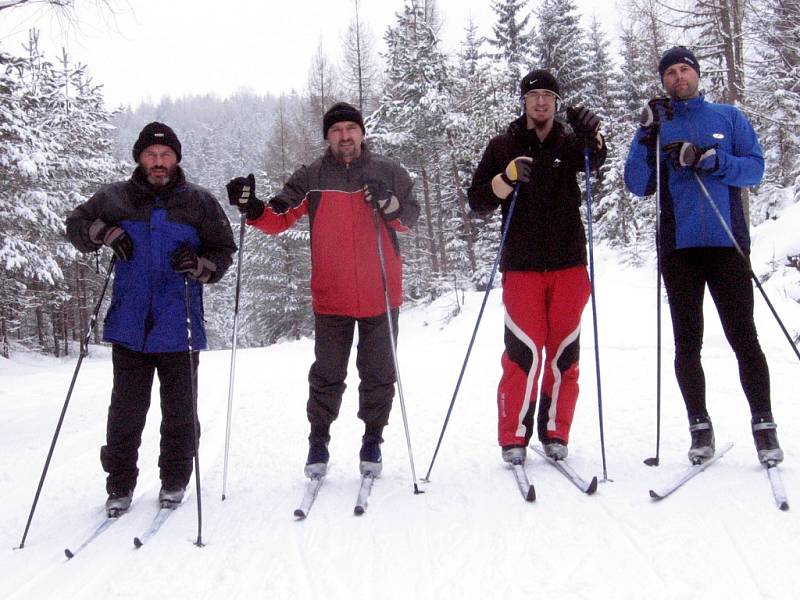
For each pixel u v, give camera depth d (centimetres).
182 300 340
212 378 973
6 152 1688
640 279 1608
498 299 1884
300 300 2934
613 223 2283
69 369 1727
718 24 1411
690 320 327
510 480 322
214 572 249
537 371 336
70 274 2570
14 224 1886
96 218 339
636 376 670
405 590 222
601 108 2720
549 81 333
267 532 285
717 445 357
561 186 338
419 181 2625
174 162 345
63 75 2816
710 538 238
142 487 385
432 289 2441
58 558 279
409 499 312
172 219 340
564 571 224
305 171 358
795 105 1450
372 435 353
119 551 279
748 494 275
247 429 541
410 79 2288
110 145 2992
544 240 334
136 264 334
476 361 934
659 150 332
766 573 211
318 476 343
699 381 324
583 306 343
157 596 232
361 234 347
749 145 329
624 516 265
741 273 318
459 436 443
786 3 1325
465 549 249
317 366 353
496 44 2905
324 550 260
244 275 2977
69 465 456
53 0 577
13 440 573
